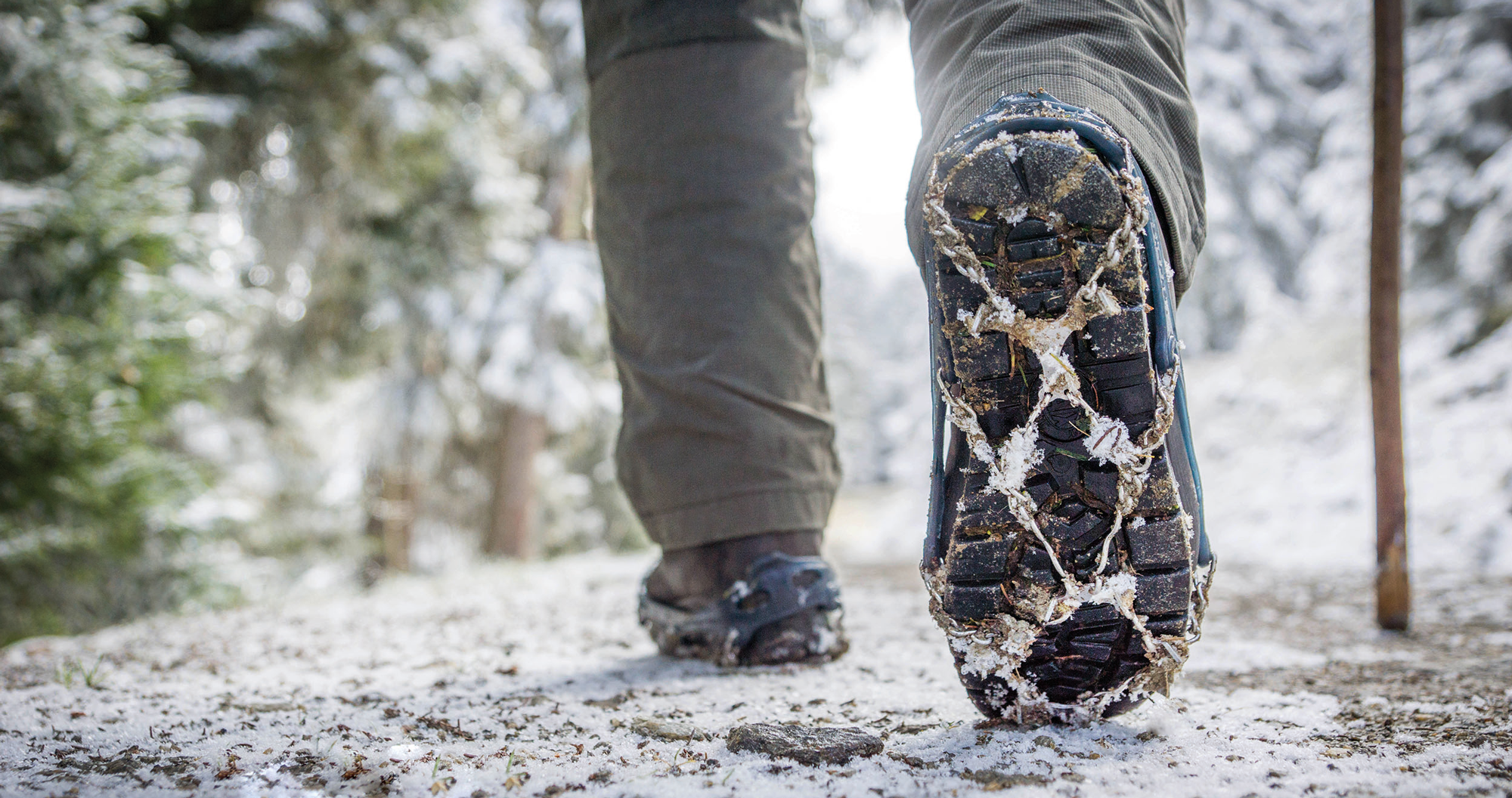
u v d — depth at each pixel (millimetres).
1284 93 18844
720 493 1745
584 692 1513
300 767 1018
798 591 1737
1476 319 9727
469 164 8859
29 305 4406
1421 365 9617
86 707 1394
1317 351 11125
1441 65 11930
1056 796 879
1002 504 1021
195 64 7031
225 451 8453
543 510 12719
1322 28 19656
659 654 1936
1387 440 2465
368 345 9953
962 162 991
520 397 10625
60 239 4359
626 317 1842
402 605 3352
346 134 7852
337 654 2061
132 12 6508
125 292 4543
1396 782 900
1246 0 19562
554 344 10984
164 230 4598
